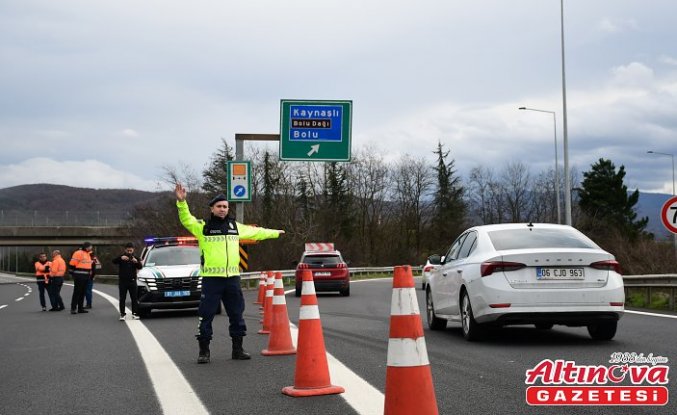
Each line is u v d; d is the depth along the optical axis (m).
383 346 10.46
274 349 9.96
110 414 6.36
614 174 79.00
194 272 17.69
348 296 27.12
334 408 6.25
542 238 10.91
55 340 12.88
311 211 71.38
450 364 8.55
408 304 5.00
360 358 9.20
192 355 10.13
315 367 7.00
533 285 10.08
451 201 82.31
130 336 13.06
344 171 75.75
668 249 26.52
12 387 7.93
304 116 30.42
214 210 9.45
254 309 20.22
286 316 10.10
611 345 10.05
